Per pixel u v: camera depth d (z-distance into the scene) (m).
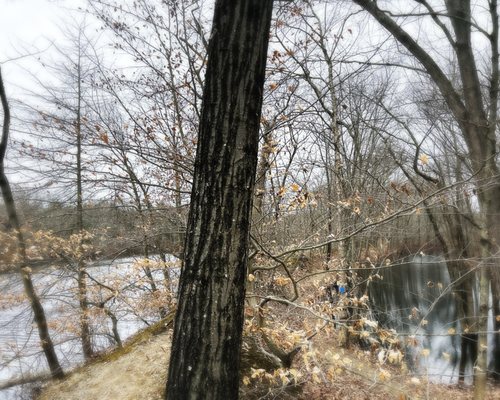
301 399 5.78
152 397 6.23
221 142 2.24
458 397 6.82
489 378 7.23
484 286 6.47
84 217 8.68
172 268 8.25
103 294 9.17
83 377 7.63
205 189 2.27
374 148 10.36
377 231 7.35
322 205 7.00
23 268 7.43
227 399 2.26
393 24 6.11
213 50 2.28
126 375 7.10
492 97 6.38
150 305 8.72
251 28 2.24
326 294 7.34
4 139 7.44
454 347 8.45
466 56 6.26
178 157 6.02
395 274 11.24
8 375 8.05
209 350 2.23
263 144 5.09
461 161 6.90
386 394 5.38
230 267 2.26
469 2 6.30
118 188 7.97
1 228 7.74
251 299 5.59
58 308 8.90
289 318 5.82
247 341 5.99
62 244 8.49
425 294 9.31
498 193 5.75
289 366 5.56
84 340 8.87
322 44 7.16
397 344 3.87
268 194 5.70
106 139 5.53
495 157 5.89
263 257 6.14
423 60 6.20
